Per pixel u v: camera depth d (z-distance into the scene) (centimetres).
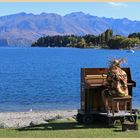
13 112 3388
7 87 5641
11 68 9762
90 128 1903
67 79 6888
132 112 2011
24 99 4456
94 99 2019
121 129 1861
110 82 1947
